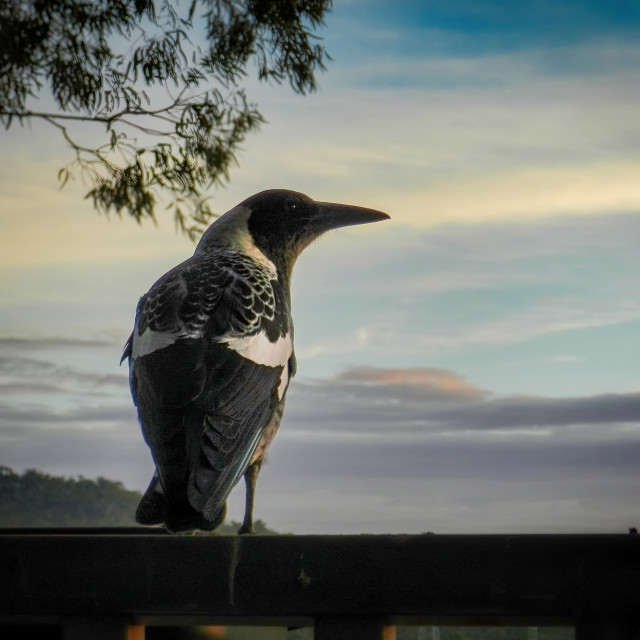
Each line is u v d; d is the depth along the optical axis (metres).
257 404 4.39
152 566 3.08
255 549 3.04
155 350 4.33
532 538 2.92
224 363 4.32
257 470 4.66
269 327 4.61
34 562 3.13
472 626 3.16
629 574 2.86
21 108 7.46
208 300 4.54
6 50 7.25
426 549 2.96
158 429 4.07
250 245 5.38
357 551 2.99
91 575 3.10
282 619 3.18
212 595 3.04
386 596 2.96
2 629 3.53
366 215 5.62
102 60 7.79
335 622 3.02
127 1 7.74
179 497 3.87
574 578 2.88
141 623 3.22
